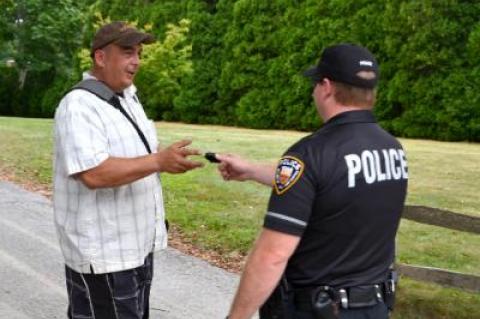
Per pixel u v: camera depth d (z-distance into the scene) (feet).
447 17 56.39
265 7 71.20
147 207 9.39
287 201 6.51
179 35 66.39
